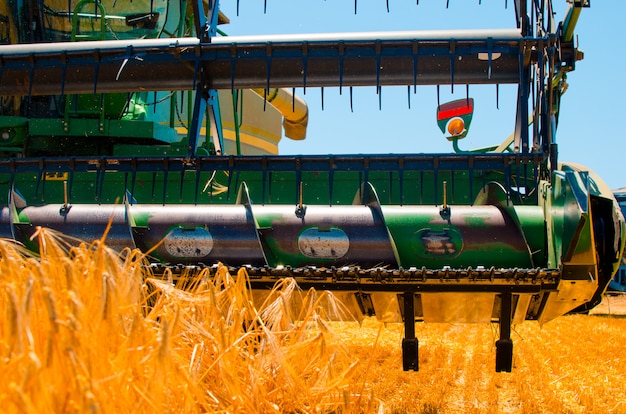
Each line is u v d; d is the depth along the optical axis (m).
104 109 9.53
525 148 6.91
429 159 6.48
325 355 4.19
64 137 9.13
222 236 6.23
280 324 4.23
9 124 8.76
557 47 6.77
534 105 7.05
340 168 6.56
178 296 3.81
